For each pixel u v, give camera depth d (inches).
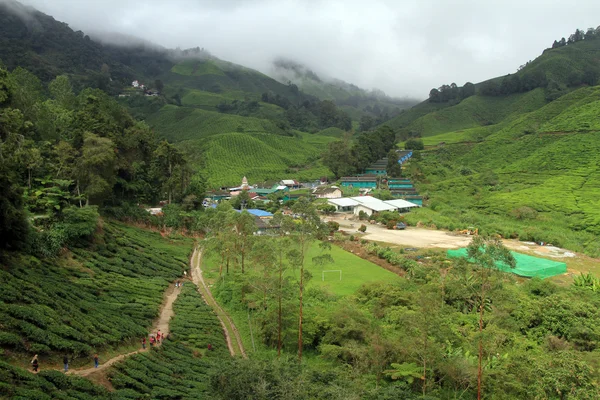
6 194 1995.6
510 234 4611.2
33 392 1168.2
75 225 2608.3
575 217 4945.9
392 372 1692.9
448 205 6033.5
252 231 2913.4
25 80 4763.8
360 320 2071.9
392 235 4581.7
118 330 1839.3
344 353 1875.0
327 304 2421.3
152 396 1455.5
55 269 2187.5
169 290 2714.1
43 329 1533.0
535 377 1627.7
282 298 2126.0
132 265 2790.4
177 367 1740.9
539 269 3235.7
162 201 4894.2
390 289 2506.2
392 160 7632.9
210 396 1349.7
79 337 1603.1
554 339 2079.2
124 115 5177.2
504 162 7721.5
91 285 2193.7
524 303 2388.0
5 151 2011.6
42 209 2711.6
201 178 7003.0
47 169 3107.8
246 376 1326.3
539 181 6363.2
